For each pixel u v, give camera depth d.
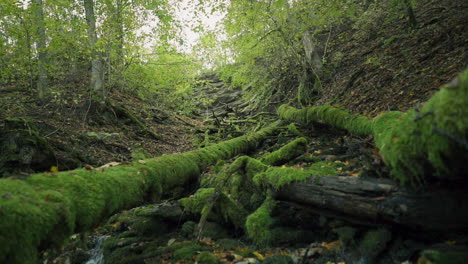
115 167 3.08
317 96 10.16
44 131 6.55
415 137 1.86
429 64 5.99
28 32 7.88
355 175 2.69
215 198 3.54
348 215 2.59
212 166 5.39
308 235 2.96
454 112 1.45
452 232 1.96
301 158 4.98
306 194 2.92
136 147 8.09
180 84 13.30
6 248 1.59
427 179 1.94
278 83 13.73
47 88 9.11
